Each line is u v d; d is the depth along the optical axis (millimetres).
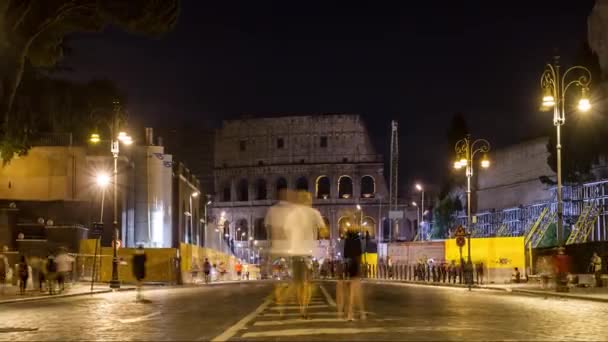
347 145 155250
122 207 70062
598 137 70438
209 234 116812
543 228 79250
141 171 73938
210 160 155750
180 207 84062
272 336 15695
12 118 56531
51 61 39188
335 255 148500
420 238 122438
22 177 67312
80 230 59438
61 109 76125
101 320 21188
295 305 26844
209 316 22266
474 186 107062
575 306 28047
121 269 58031
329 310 23672
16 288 44031
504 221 93125
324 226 19297
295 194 19078
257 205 154125
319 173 155125
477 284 52750
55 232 58531
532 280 55000
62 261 40719
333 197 154375
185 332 17203
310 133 156125
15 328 18844
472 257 59594
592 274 48406
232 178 157250
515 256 56594
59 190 67438
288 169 155125
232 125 158000
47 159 67562
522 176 96438
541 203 84438
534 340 14914
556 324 19125
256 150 156875
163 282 59375
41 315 23797
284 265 20016
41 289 41188
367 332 16422
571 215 72625
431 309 24984
